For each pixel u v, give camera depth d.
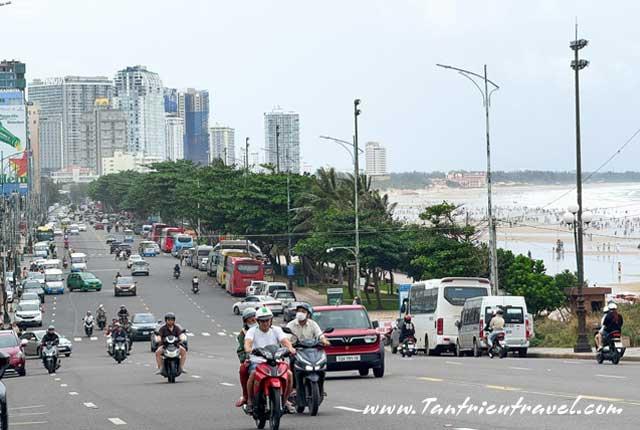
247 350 45.22
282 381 44.16
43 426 50.97
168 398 63.31
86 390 74.25
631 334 113.00
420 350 127.94
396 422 45.25
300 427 45.25
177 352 77.00
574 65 111.38
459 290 122.56
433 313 123.19
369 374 79.12
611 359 84.75
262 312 45.41
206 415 52.34
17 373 105.19
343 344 73.94
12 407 63.75
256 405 44.66
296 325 52.09
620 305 147.75
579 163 110.62
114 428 48.28
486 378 68.56
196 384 74.31
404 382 68.25
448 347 122.56
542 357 107.06
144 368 105.75
